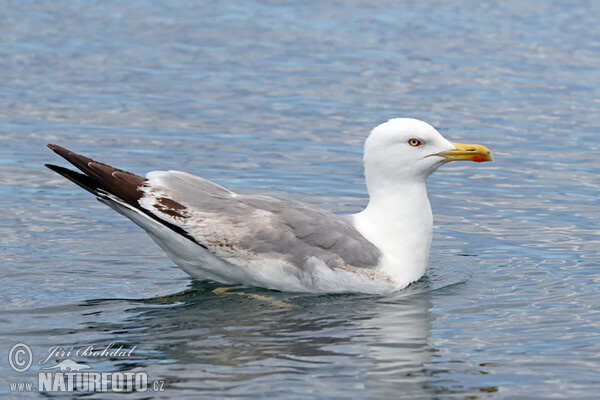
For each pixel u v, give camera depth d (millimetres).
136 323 11039
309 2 34906
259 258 12141
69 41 28016
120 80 24125
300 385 9266
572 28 30906
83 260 13312
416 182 12711
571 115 21688
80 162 12023
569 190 16891
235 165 17984
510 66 26156
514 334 10734
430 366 9789
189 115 21375
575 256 13695
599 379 9469
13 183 16672
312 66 25969
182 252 12305
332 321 11195
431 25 31250
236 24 31031
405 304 11852
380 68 25859
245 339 10555
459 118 21344
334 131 20359
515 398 9039
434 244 14375
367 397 9016
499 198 16547
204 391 9125
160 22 31031
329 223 12312
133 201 11945
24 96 22422
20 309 11422
